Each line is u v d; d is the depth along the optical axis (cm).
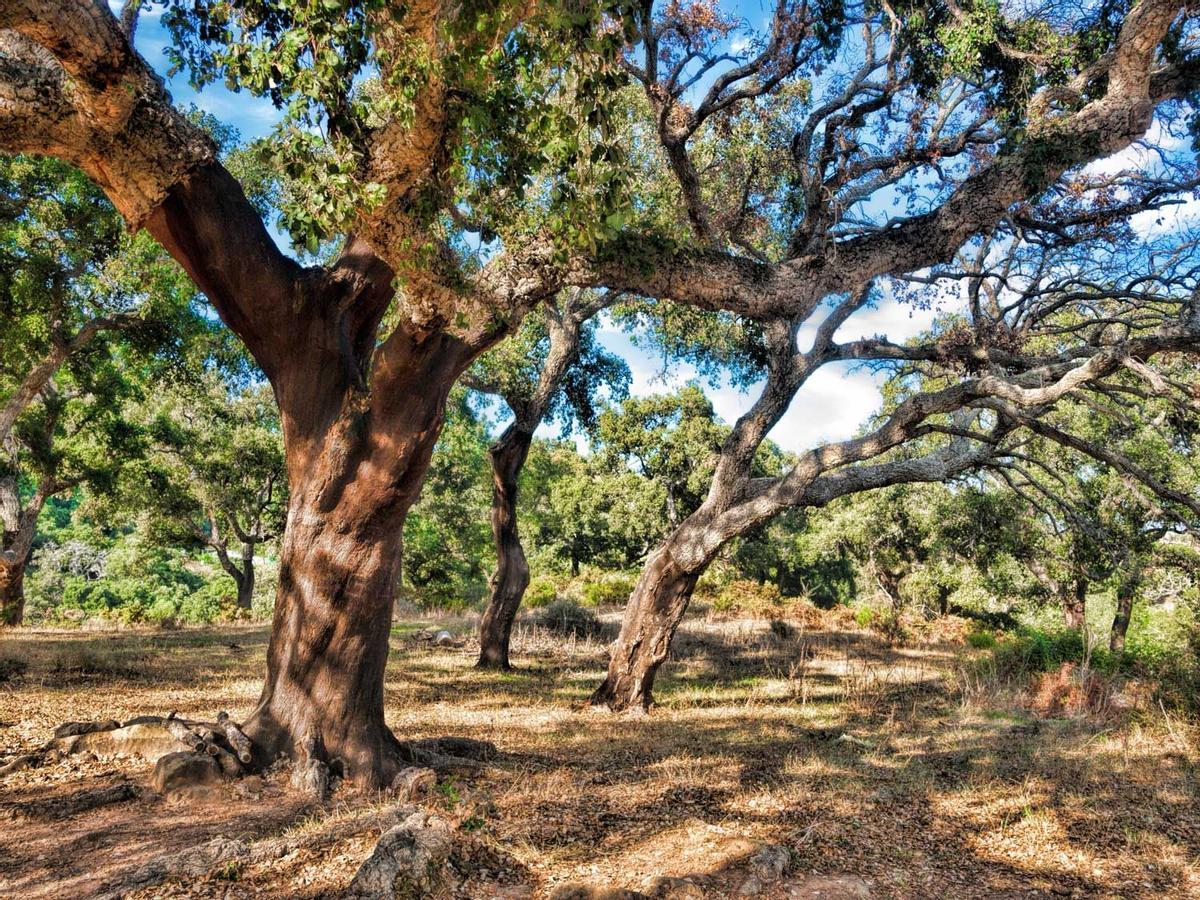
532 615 2380
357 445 723
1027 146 825
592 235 508
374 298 774
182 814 601
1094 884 578
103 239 1516
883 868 580
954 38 820
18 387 1777
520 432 1686
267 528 3519
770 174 1188
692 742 997
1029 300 1191
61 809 602
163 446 2838
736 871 525
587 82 450
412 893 451
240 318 747
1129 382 1337
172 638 1967
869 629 2627
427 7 461
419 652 1862
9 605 2164
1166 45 852
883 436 1142
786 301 866
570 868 525
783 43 855
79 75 535
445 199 598
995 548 2292
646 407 4444
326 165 516
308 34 468
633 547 4872
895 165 946
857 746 988
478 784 711
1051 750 977
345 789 684
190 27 619
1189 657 1238
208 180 682
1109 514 1767
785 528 4850
